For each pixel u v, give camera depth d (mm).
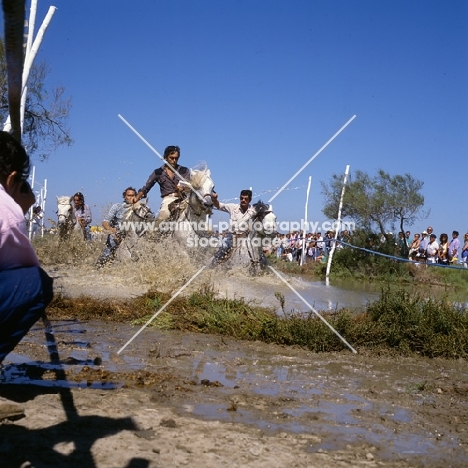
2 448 3258
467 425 4258
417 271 18469
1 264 3232
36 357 5516
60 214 15570
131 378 4934
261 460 3361
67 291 9523
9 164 3268
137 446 3412
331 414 4348
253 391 4820
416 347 6668
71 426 3652
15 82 3705
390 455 3637
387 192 21516
